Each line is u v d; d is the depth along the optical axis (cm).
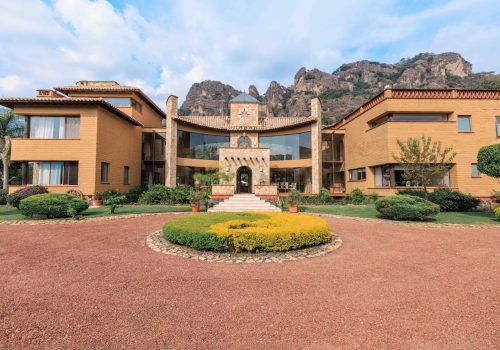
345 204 2075
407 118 1958
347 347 309
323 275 556
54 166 1869
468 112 1922
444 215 1440
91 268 590
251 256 692
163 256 689
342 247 795
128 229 1034
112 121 2061
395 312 396
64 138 1861
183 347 308
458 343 318
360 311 398
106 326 352
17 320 366
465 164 1875
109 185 2016
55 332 337
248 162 2441
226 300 435
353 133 2450
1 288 476
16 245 787
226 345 312
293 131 2786
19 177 2989
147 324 358
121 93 2397
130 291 467
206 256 688
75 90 2356
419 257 686
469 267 604
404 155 1630
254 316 382
